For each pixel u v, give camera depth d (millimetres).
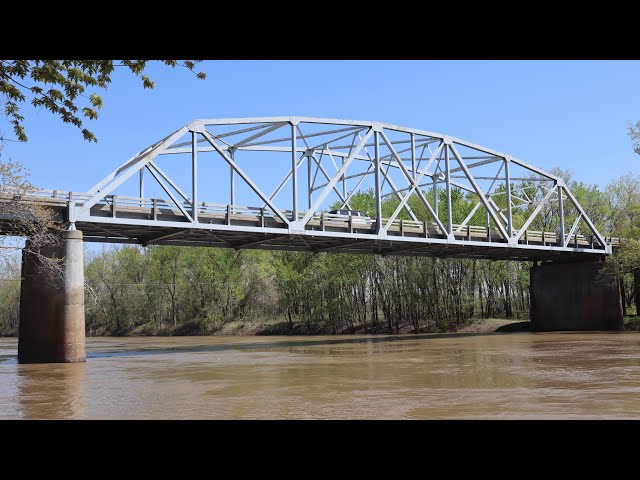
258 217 41688
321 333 84750
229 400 18672
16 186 28938
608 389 18969
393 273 80438
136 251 104625
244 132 46688
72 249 33281
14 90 10898
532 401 16938
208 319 95938
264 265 88938
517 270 76062
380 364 30047
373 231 47219
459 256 58281
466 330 71625
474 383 21297
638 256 55531
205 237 43281
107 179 35406
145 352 44688
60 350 32625
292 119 43844
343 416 15344
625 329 58875
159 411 16797
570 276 62938
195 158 38719
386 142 48188
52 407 17906
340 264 76938
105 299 109188
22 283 33281
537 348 38031
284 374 26234
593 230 61125
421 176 50969
